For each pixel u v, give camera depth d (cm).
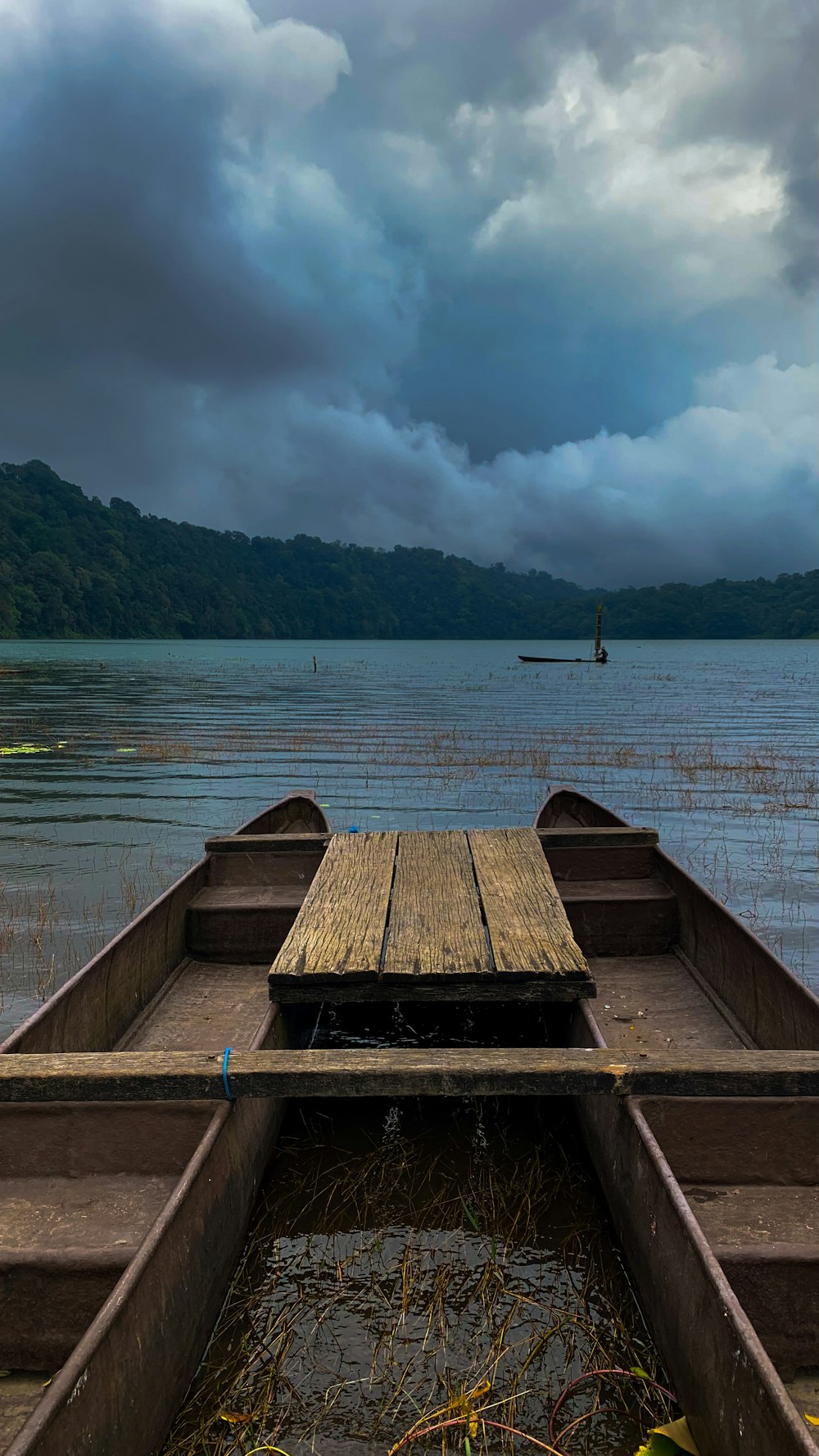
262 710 2797
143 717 2577
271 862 661
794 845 1049
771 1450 199
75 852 1027
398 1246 347
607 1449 260
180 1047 473
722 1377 229
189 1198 285
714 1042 464
